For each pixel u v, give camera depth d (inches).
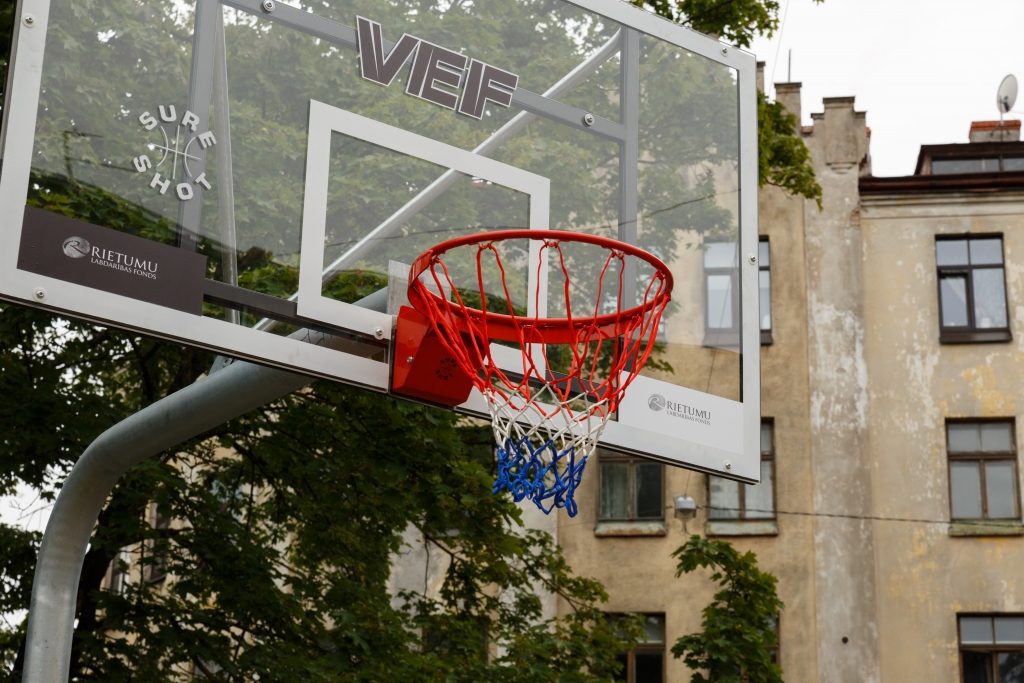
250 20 245.0
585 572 808.9
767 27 581.9
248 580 462.6
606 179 273.1
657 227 273.1
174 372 509.0
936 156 927.7
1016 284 853.8
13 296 202.1
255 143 237.9
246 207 232.4
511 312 250.5
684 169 279.7
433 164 256.5
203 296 221.8
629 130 278.7
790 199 879.7
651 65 285.1
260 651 448.8
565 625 773.9
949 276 862.5
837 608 797.9
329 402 448.5
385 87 256.4
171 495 458.3
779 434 832.9
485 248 256.1
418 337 237.8
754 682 527.8
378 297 239.8
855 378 842.2
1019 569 799.1
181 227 224.2
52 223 209.8
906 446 828.0
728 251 275.7
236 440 485.4
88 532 237.6
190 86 234.1
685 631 794.8
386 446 432.8
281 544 672.4
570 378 249.9
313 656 463.8
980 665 788.6
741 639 526.6
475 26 270.2
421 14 265.3
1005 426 829.8
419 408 437.1
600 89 278.8
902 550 808.3
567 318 253.8
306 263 235.0
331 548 500.1
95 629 459.5
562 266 262.5
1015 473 818.8
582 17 281.7
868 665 788.0
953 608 796.0
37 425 405.1
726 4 572.4
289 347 226.4
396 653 459.8
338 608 488.4
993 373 836.6
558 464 244.2
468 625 487.8
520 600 531.5
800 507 816.9
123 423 229.6
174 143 229.1
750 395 267.0
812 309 857.5
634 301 265.4
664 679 791.1
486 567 511.2
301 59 248.5
